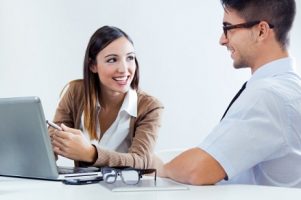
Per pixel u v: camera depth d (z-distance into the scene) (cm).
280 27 129
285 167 123
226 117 123
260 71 131
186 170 116
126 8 294
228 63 325
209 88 320
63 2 280
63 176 126
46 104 278
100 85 201
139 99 199
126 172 119
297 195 96
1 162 130
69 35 282
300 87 125
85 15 285
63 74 281
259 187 107
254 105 119
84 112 199
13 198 98
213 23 319
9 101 114
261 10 128
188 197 94
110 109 201
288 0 129
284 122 119
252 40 130
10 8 269
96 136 197
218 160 115
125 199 93
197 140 317
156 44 302
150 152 183
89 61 200
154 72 302
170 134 307
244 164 117
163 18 304
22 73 273
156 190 103
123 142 198
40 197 98
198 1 314
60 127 156
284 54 131
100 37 196
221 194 98
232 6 131
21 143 120
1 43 267
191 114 315
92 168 142
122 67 195
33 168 123
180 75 311
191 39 313
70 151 154
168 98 307
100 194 100
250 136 117
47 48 278
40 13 276
